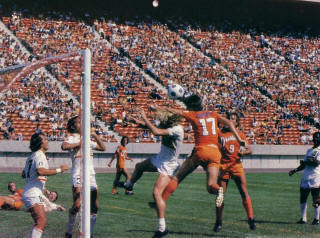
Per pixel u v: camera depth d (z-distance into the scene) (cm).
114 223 972
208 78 3984
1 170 2500
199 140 782
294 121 3831
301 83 4238
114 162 3069
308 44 4825
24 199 691
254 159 3466
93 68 3700
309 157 1023
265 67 4350
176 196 1491
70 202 1263
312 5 4859
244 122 3700
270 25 4981
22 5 4006
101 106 3375
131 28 4309
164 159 773
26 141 2844
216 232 894
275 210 1239
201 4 4691
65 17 4103
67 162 2945
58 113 3044
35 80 3097
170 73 3894
